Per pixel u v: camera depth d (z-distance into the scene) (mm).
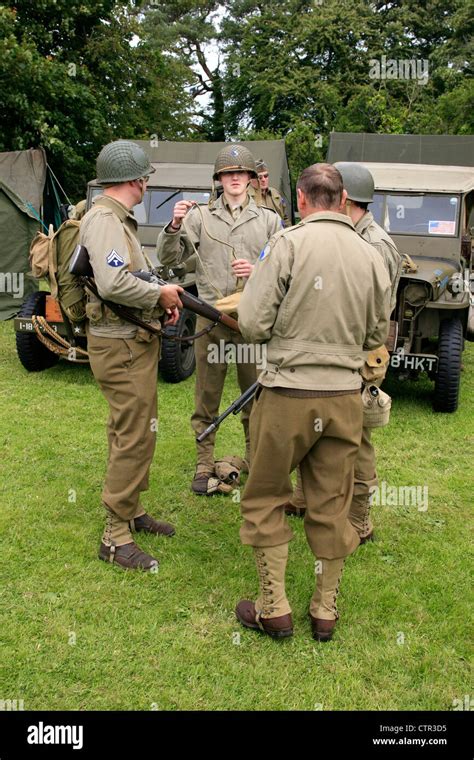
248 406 3852
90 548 3209
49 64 12820
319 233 2340
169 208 6781
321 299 2318
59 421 4953
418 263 5570
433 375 5652
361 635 2680
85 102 14156
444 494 3979
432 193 6180
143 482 3070
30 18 14023
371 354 3010
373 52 23297
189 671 2449
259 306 2338
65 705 2279
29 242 9094
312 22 23172
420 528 3559
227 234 3664
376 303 2463
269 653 2561
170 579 2994
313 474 2539
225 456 4117
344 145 8633
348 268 2342
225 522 3533
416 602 2902
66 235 4027
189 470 4152
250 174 3609
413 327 5332
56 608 2762
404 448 4688
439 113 18875
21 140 13094
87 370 6371
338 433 2441
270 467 2492
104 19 15859
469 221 7383
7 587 2889
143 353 2939
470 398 5770
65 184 14664
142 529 3377
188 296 3010
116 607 2781
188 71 21250
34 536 3295
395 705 2336
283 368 2396
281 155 8242
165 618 2732
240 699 2336
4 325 8438
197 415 3938
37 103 13133
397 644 2625
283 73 23312
